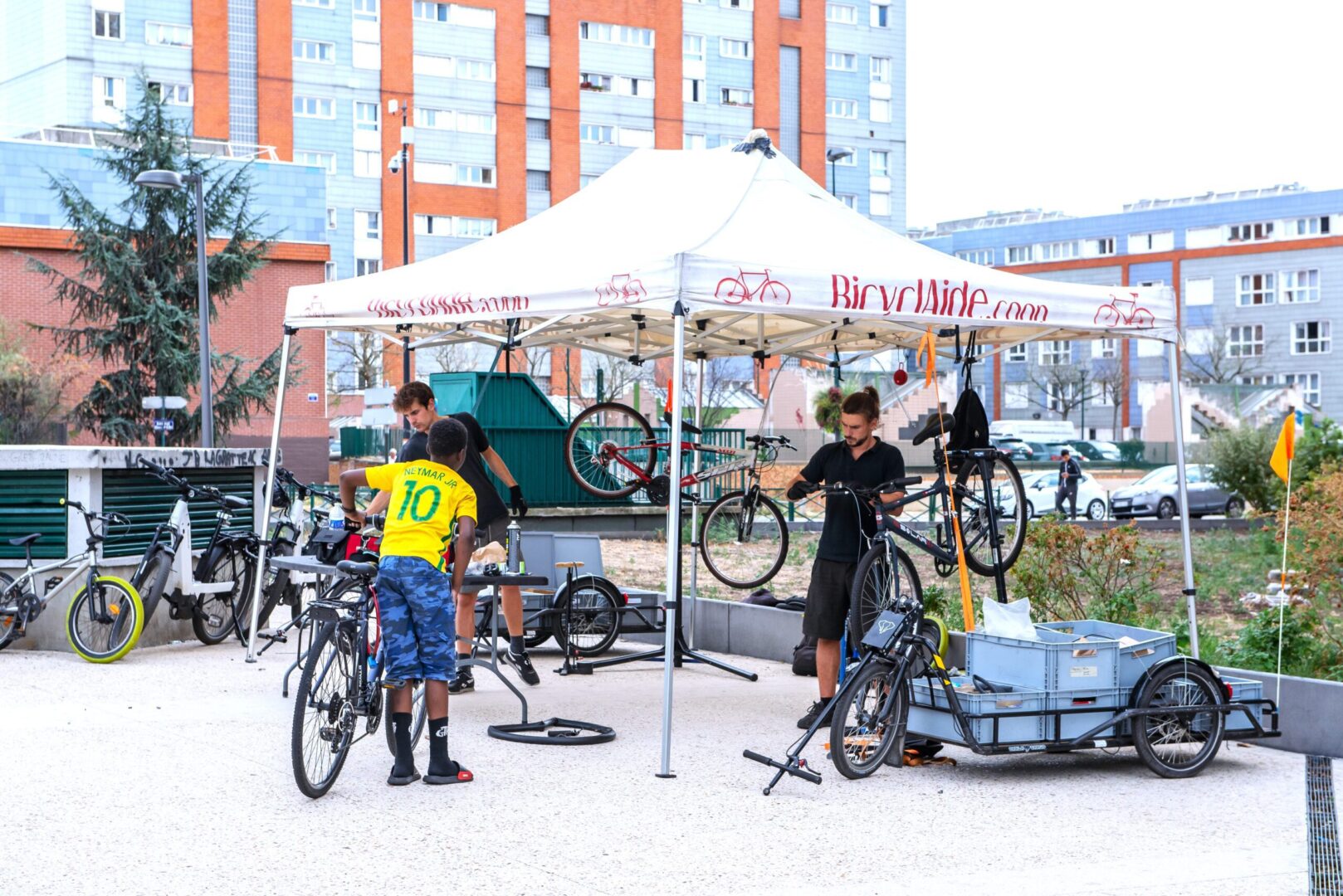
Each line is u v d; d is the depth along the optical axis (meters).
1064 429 67.88
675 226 8.53
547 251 8.92
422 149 66.25
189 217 39.38
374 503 7.19
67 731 7.70
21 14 61.03
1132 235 89.25
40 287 44.47
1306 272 82.50
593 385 57.03
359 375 59.25
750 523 11.70
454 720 8.33
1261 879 5.27
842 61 77.81
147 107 39.22
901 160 79.56
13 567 10.79
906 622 7.17
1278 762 7.54
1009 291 8.23
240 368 40.06
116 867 5.23
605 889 5.06
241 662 10.34
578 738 7.66
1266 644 9.95
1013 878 5.27
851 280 7.76
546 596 10.82
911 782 6.93
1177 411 8.86
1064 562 10.91
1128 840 5.84
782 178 9.39
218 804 6.16
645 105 71.94
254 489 12.31
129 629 10.26
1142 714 7.09
